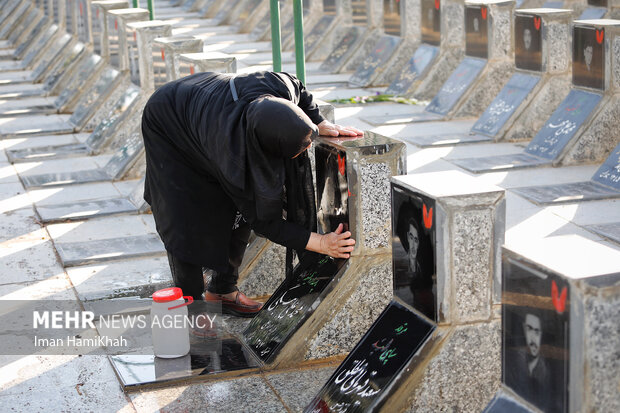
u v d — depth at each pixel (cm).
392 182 596
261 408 626
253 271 834
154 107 684
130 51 1536
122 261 967
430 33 1903
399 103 1847
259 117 600
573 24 1346
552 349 454
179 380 668
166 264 953
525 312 472
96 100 1702
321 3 2645
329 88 2059
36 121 1806
